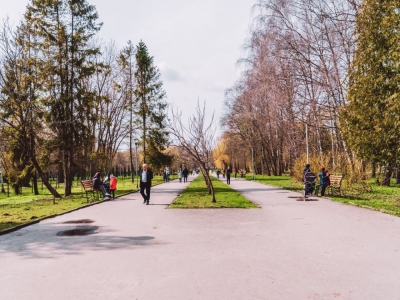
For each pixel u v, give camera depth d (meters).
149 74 52.03
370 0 16.08
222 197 19.39
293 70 27.47
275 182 36.09
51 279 5.64
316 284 5.16
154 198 20.61
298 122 40.81
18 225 10.86
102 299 4.73
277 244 7.75
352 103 16.92
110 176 21.42
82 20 26.91
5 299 4.83
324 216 11.73
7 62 22.64
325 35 26.08
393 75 15.25
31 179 34.03
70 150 25.67
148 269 6.06
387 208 13.06
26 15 25.08
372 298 4.60
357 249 7.18
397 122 14.32
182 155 20.06
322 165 27.59
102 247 7.84
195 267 6.12
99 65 29.31
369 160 17.33
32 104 23.47
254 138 59.44
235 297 4.70
